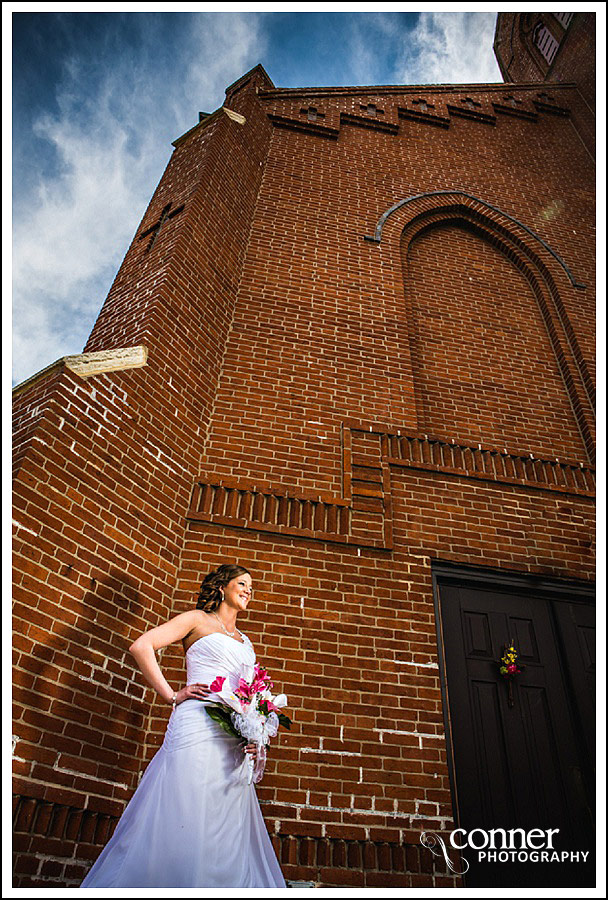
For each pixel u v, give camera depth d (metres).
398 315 6.96
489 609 5.34
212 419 5.54
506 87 11.51
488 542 5.49
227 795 2.89
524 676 5.09
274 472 5.35
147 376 4.94
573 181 9.89
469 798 4.46
